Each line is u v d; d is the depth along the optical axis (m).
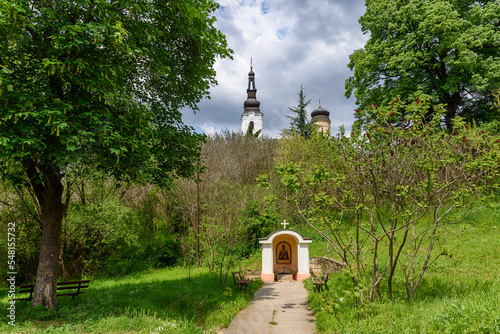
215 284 13.23
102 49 8.80
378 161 7.78
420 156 7.66
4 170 9.12
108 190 21.61
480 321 5.18
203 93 12.61
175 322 7.30
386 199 9.08
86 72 7.78
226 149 33.06
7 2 6.63
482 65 19.89
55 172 8.63
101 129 7.55
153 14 10.08
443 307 6.31
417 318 6.14
